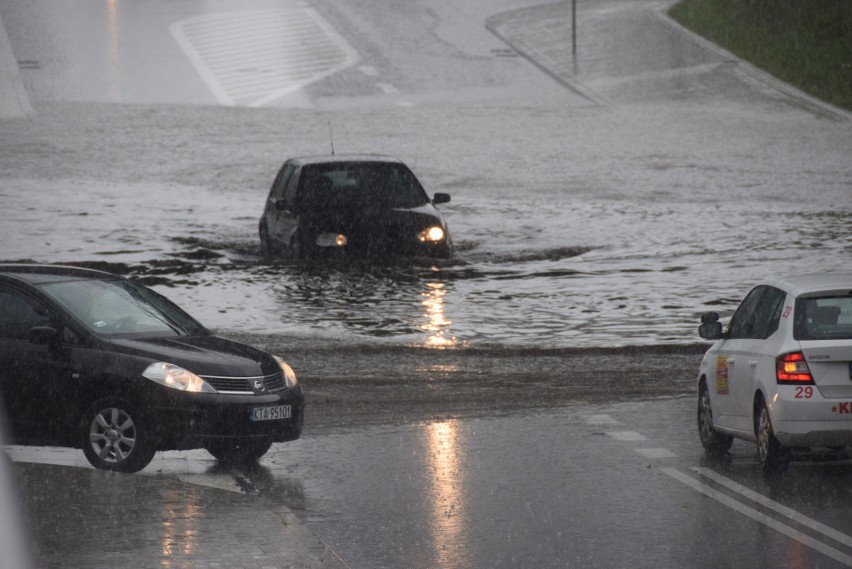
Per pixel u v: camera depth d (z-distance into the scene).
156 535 22.72
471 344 49.78
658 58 171.00
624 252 76.38
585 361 46.84
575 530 24.83
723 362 32.38
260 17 185.38
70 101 139.50
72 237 78.38
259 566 20.94
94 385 30.47
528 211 92.06
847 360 28.80
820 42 173.25
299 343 49.78
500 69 164.62
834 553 23.06
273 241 71.62
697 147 122.50
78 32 172.88
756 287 33.12
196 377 30.42
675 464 31.39
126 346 30.97
